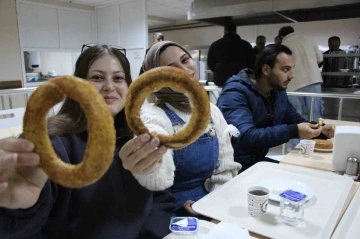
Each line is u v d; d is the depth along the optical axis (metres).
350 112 3.48
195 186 1.24
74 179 0.50
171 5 5.91
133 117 0.64
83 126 0.85
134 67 5.83
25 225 0.61
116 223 0.83
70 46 5.88
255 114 1.80
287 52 1.77
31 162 0.50
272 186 1.06
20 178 0.57
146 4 5.40
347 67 3.63
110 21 6.02
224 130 1.38
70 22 5.81
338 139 1.27
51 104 0.50
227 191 1.06
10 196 0.56
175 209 1.12
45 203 0.64
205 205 0.96
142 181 0.87
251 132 1.57
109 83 0.86
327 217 0.88
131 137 0.93
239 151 1.74
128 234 0.84
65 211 0.77
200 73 6.07
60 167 0.51
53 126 0.83
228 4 3.17
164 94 1.23
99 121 0.49
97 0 5.61
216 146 1.28
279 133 1.56
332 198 1.00
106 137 0.49
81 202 0.79
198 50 6.04
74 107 0.86
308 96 2.86
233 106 1.71
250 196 0.89
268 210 0.92
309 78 3.13
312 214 0.90
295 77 3.16
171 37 8.45
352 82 3.86
